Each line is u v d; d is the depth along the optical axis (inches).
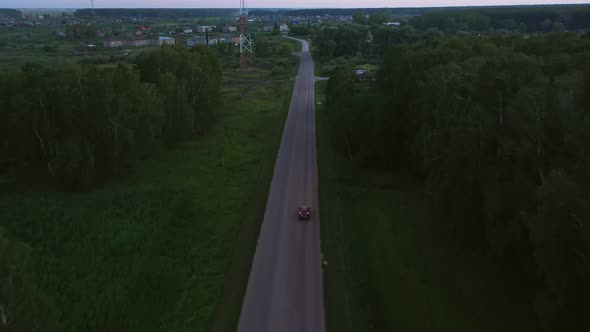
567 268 929.5
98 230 1707.7
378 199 1961.1
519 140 1256.8
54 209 1872.5
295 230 1674.5
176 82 2726.4
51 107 2091.5
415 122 2085.4
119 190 2079.2
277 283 1358.3
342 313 1227.2
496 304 1236.5
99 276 1429.6
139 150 2463.1
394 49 3225.9
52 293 1333.7
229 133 3051.2
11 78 2075.5
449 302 1267.2
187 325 1209.4
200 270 1455.5
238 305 1264.8
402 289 1332.4
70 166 1996.8
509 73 1475.1
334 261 1471.5
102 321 1237.1
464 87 1638.8
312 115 3494.1
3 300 900.0
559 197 916.6
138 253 1560.0
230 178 2244.1
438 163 1628.9
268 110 3727.9
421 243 1581.0
